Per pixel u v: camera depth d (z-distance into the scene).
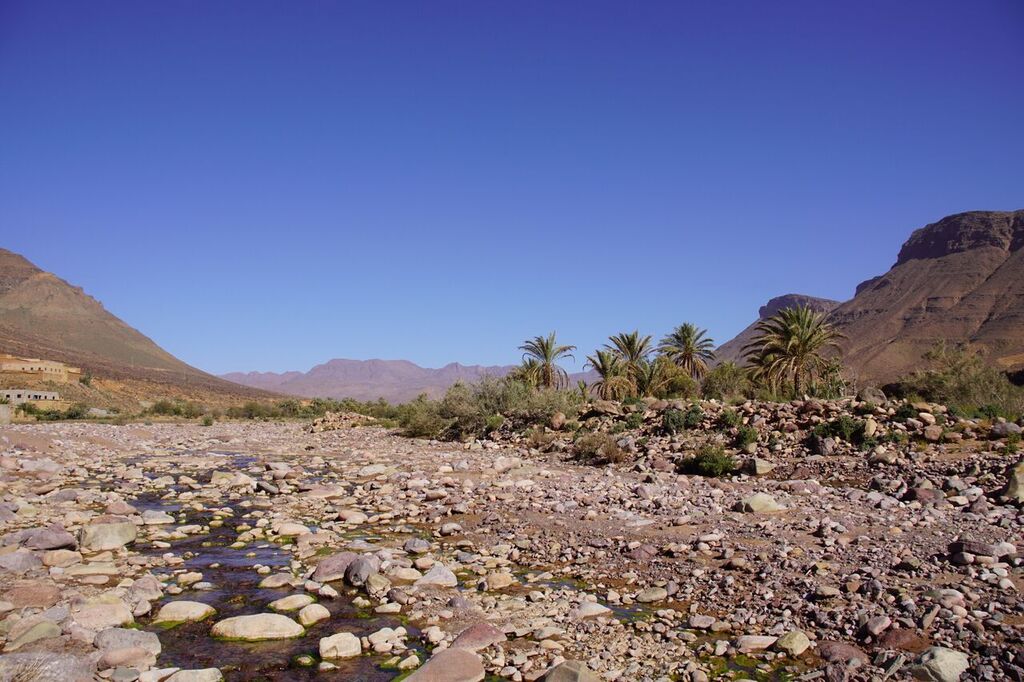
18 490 15.42
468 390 34.97
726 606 7.80
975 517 10.71
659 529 11.40
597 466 20.55
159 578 9.08
